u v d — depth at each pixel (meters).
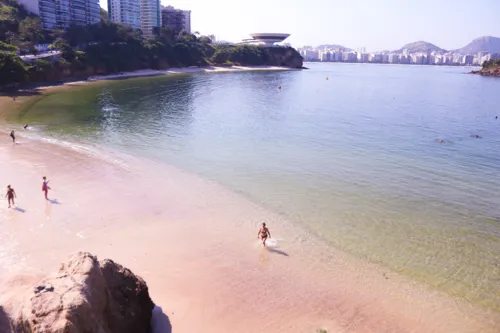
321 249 20.94
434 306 16.66
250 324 15.03
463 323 15.74
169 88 100.50
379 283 18.08
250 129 51.47
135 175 31.12
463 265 19.86
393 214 25.77
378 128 54.44
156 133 47.06
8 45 91.12
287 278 18.16
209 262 19.16
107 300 11.43
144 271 18.05
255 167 34.81
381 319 15.73
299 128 53.09
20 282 15.33
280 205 26.58
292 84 125.94
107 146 39.78
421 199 28.50
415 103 84.19
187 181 30.44
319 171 34.25
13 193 24.03
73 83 101.62
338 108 73.50
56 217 23.00
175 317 15.03
